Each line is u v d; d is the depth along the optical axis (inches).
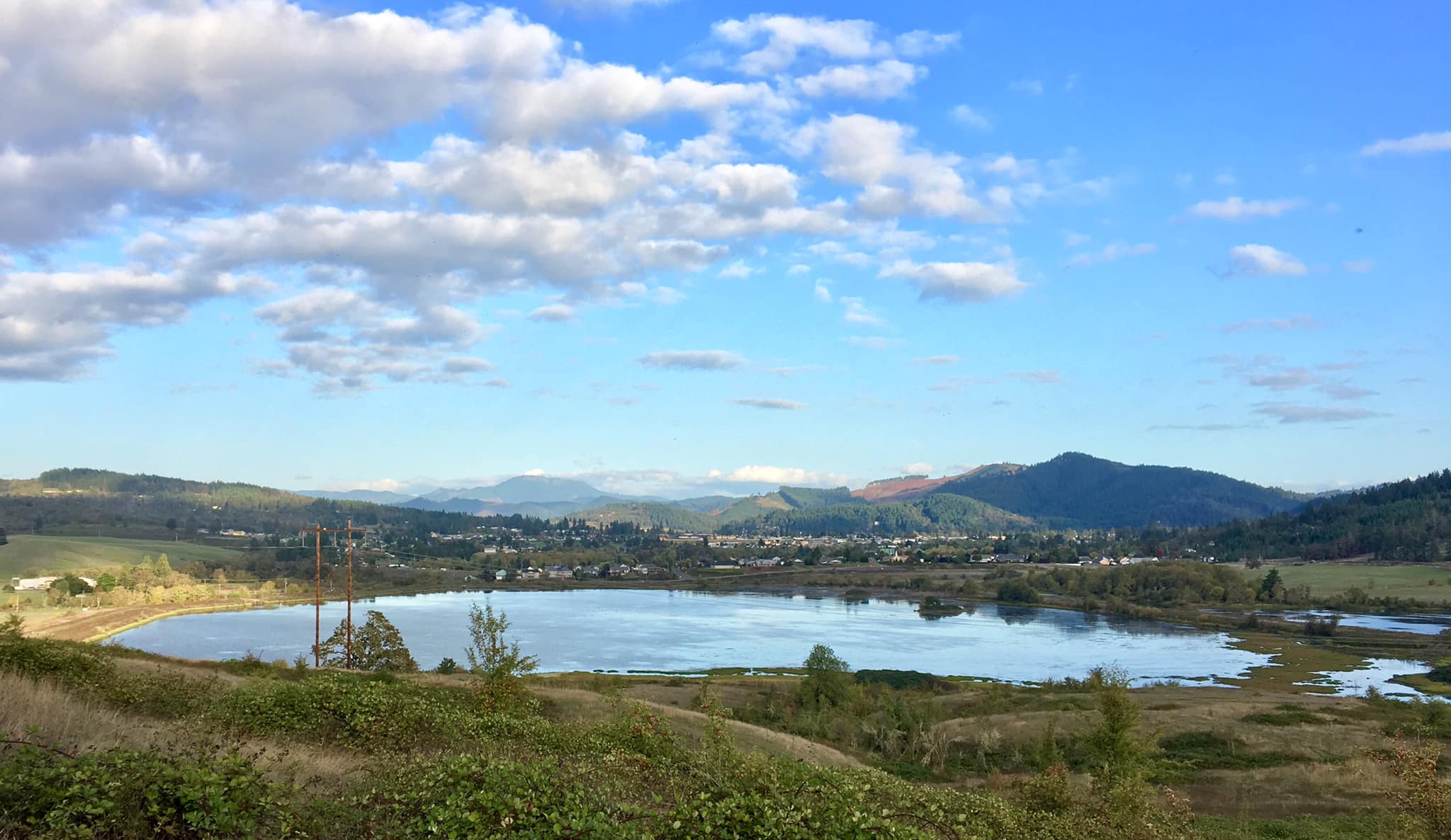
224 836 359.3
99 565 7076.8
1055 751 1550.2
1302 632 5270.7
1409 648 4586.6
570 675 2760.8
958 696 2792.8
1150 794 940.0
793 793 508.1
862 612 6825.8
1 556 6919.3
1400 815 798.5
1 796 327.9
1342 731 1948.8
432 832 387.5
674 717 1492.4
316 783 517.0
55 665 860.0
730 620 6136.8
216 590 6884.8
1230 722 2055.9
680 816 438.3
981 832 546.6
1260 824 1101.1
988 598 7775.6
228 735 624.1
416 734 733.9
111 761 370.9
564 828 397.4
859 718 2320.4
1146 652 4522.6
